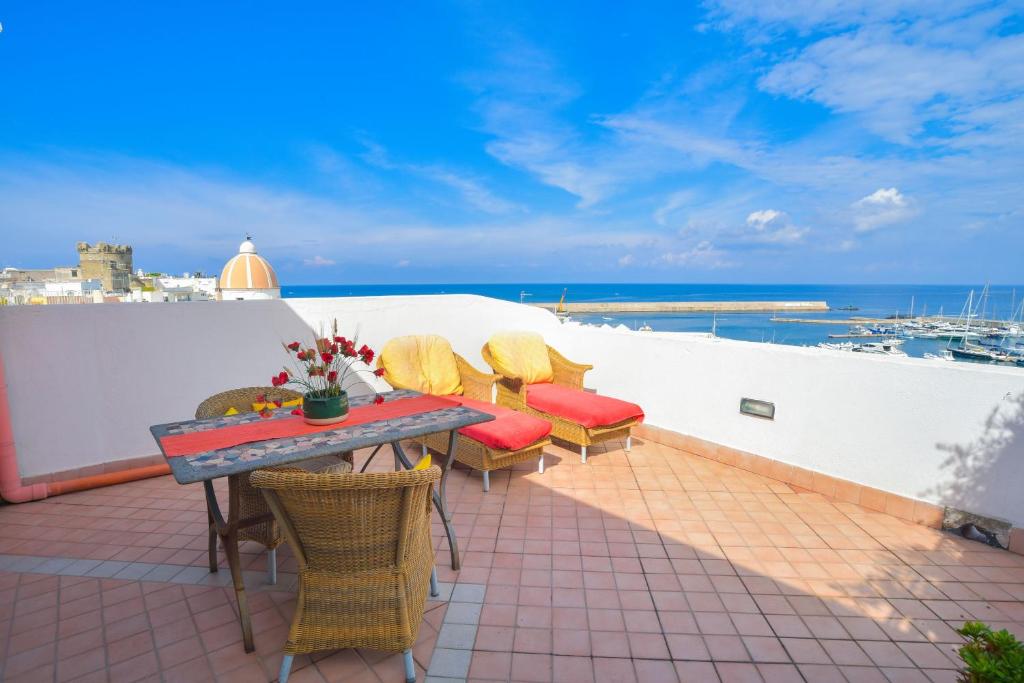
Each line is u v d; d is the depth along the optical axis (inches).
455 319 213.8
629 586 94.0
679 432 172.4
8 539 111.5
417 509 70.7
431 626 82.1
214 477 68.3
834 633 81.4
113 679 70.7
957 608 88.4
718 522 120.3
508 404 181.2
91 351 139.6
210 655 75.7
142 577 96.7
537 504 129.9
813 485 138.2
